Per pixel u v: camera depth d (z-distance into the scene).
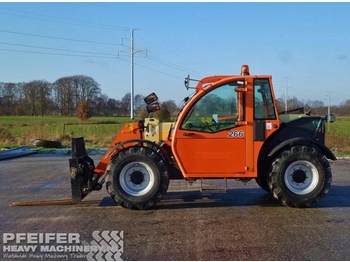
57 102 62.19
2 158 15.33
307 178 7.11
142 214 6.77
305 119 7.50
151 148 7.25
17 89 61.56
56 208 7.23
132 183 7.05
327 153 7.27
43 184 9.77
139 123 7.66
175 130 7.07
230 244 5.21
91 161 7.69
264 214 6.70
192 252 4.95
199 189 8.84
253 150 7.09
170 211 6.96
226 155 7.09
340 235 5.55
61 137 22.28
